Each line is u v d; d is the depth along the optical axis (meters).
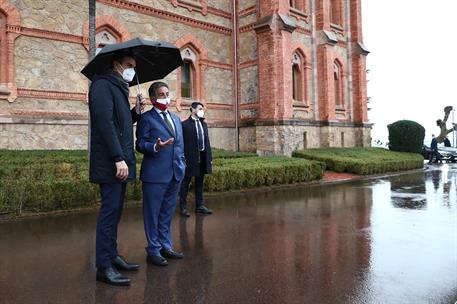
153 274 4.51
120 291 3.98
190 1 17.86
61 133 13.61
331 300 3.79
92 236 6.19
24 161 9.55
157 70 5.55
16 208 7.37
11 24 12.35
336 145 21.80
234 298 3.83
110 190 4.21
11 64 12.36
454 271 4.66
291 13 19.81
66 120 13.66
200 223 7.41
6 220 7.18
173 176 5.04
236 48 19.80
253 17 19.17
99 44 14.93
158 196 4.91
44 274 4.47
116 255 4.69
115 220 4.31
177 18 17.36
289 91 18.42
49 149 13.18
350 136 23.41
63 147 13.66
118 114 4.29
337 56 23.06
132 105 15.92
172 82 17.19
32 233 6.34
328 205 9.55
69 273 4.51
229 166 11.93
